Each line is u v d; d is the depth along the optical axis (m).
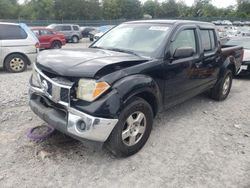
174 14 82.25
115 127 3.31
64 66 3.28
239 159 3.75
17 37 9.32
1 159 3.49
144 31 4.57
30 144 3.87
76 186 3.07
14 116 4.86
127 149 3.57
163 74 4.03
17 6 71.69
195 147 4.04
